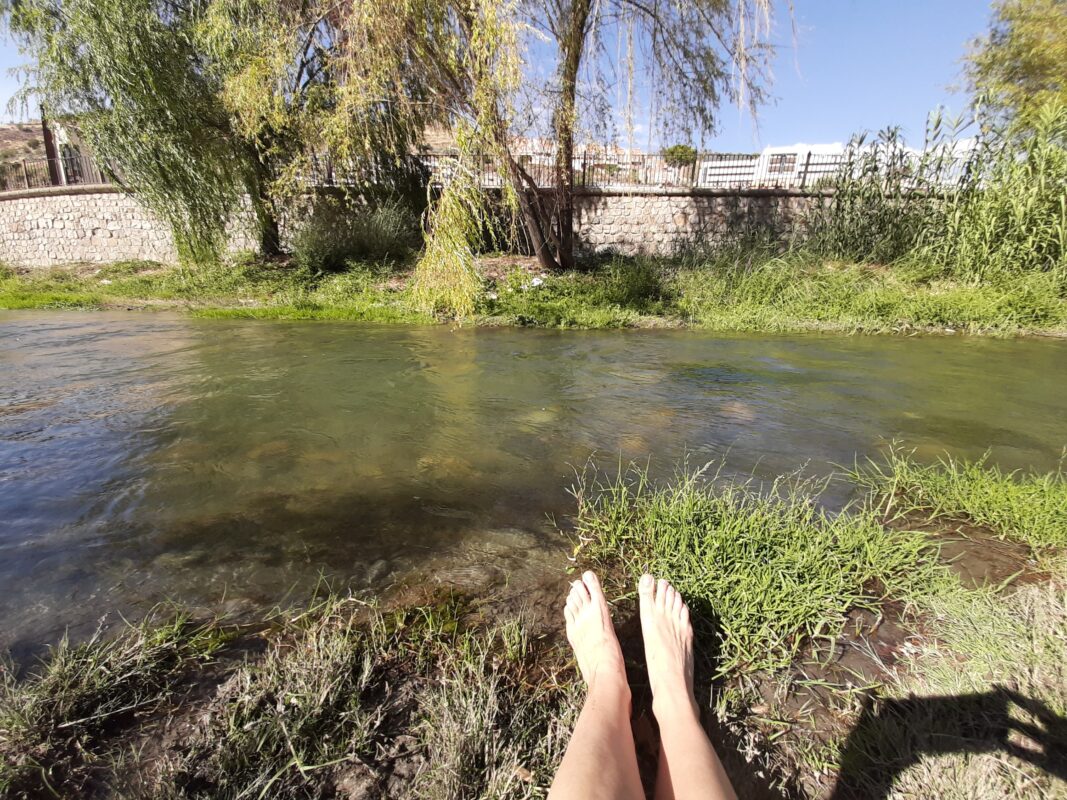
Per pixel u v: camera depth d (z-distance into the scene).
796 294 7.78
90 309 8.22
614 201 11.90
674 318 7.27
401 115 8.39
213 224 10.10
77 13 8.27
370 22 6.34
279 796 1.13
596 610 1.61
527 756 1.25
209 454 2.82
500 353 5.26
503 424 3.31
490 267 9.77
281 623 1.61
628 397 3.89
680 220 11.84
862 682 1.45
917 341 6.02
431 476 2.60
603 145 8.89
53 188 13.09
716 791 1.08
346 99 7.25
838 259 9.19
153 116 8.98
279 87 8.20
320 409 3.54
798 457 2.87
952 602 1.68
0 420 3.29
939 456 2.88
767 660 1.51
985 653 1.47
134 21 8.47
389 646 1.53
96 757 1.19
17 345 5.47
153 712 1.31
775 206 11.56
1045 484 2.32
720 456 2.88
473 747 1.23
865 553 1.90
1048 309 6.58
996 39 13.15
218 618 1.63
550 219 9.59
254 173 10.34
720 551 1.91
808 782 1.21
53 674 1.34
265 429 3.18
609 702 1.30
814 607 1.65
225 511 2.25
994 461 2.83
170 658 1.47
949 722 1.30
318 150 9.53
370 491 2.44
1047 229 7.23
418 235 11.27
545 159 9.60
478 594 1.77
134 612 1.64
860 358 5.18
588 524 2.16
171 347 5.39
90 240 13.23
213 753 1.20
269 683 1.37
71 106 9.02
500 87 6.16
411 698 1.38
